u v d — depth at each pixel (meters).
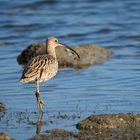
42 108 15.48
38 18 30.44
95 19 29.95
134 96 16.45
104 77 18.91
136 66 20.50
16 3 33.88
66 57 21.56
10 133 13.41
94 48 22.44
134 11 31.48
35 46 22.11
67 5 33.53
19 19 30.27
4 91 17.41
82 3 33.81
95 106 15.52
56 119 14.45
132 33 26.66
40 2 34.06
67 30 27.66
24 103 16.05
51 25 28.80
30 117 14.67
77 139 12.84
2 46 24.78
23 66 20.97
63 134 13.13
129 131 13.30
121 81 18.28
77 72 19.89
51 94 16.91
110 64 21.06
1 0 34.28
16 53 23.27
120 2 33.66
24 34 27.12
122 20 29.47
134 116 13.91
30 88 17.72
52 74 15.83
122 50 23.58
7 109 15.45
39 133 13.34
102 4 33.41
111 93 16.83
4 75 19.58
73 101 16.08
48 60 15.62
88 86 17.75
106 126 13.53
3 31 27.86
